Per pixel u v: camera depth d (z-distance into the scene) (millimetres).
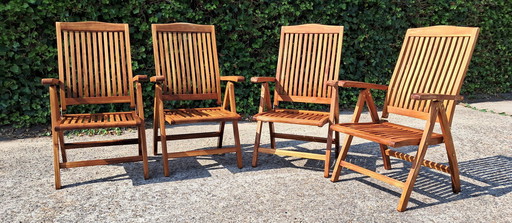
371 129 2814
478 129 4625
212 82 3568
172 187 2840
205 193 2740
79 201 2588
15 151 3643
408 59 3100
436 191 2832
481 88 7062
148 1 4457
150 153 3658
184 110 3494
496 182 3010
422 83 2936
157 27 3379
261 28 5047
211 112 3395
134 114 3148
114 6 4312
